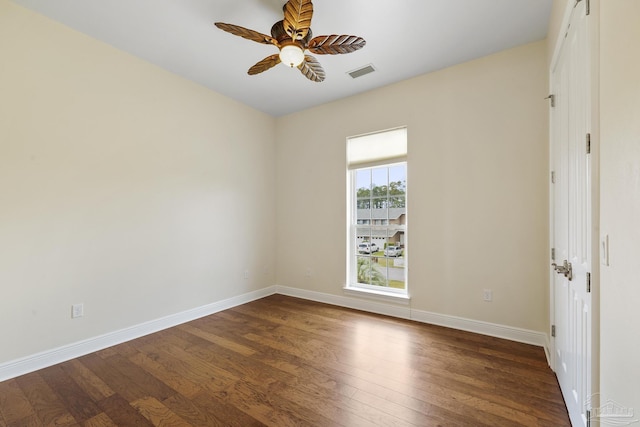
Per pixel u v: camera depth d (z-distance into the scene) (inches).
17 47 83.4
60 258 91.4
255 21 91.4
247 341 105.5
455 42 100.8
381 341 104.3
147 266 113.0
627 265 32.4
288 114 167.6
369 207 142.9
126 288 106.9
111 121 103.1
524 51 102.3
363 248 144.9
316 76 101.7
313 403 70.3
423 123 122.6
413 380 79.6
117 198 104.7
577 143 57.9
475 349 97.3
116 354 95.9
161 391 75.6
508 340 104.1
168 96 120.1
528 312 101.9
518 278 103.7
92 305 98.2
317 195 155.9
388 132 133.3
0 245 80.5
